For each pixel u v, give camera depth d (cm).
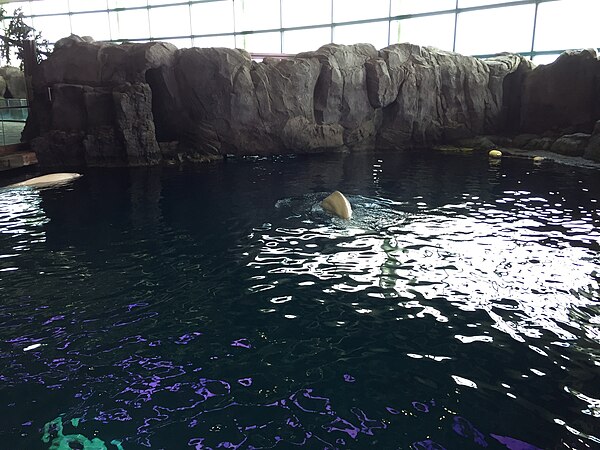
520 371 255
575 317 313
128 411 226
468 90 1338
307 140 1238
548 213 583
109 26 2030
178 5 1902
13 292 366
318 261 425
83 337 297
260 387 243
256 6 1805
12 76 2078
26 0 2056
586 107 1184
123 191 767
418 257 431
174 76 1122
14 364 267
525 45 1462
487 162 1048
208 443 203
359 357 271
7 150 1101
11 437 209
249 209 627
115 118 1066
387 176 877
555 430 210
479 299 342
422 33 1625
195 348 283
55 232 532
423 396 235
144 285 378
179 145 1182
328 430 211
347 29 1723
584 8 1307
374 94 1267
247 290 365
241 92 1139
